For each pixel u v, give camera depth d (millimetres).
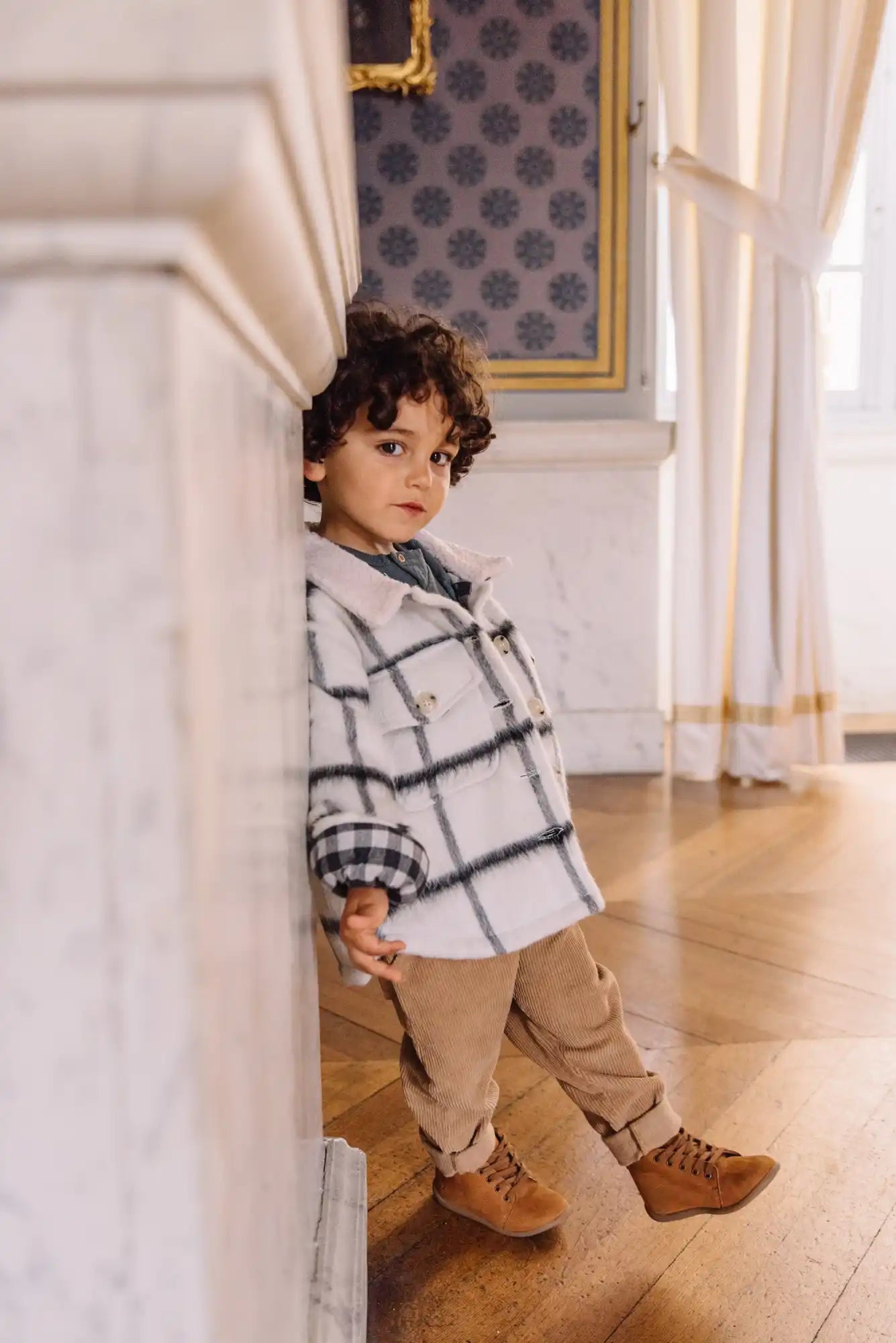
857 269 3703
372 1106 1462
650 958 1907
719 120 2809
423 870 854
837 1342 1037
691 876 2316
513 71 2926
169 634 355
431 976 1068
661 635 3703
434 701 1019
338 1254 980
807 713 3018
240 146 308
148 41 294
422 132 2953
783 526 2895
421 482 1021
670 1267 1143
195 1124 386
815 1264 1146
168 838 366
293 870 741
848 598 3752
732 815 2730
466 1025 1094
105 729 359
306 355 645
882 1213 1227
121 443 344
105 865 367
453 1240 1188
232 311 429
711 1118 1414
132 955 373
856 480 3686
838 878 2299
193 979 376
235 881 458
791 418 2865
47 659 355
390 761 959
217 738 417
